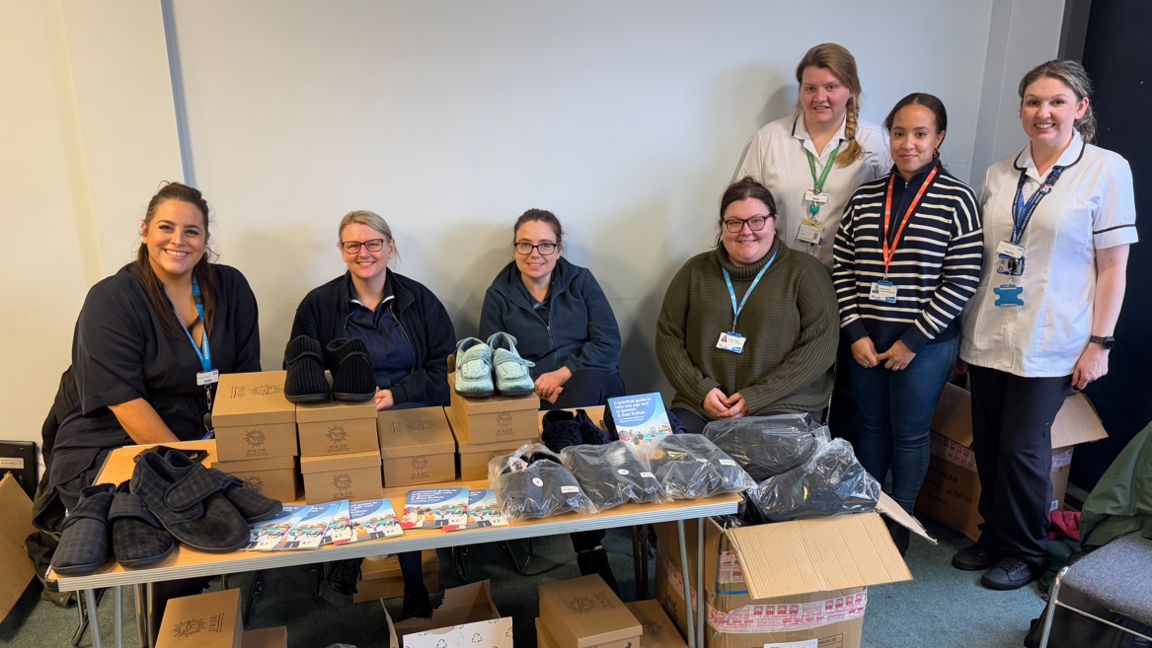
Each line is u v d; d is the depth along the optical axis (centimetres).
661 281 329
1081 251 236
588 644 178
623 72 304
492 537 166
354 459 177
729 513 183
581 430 205
